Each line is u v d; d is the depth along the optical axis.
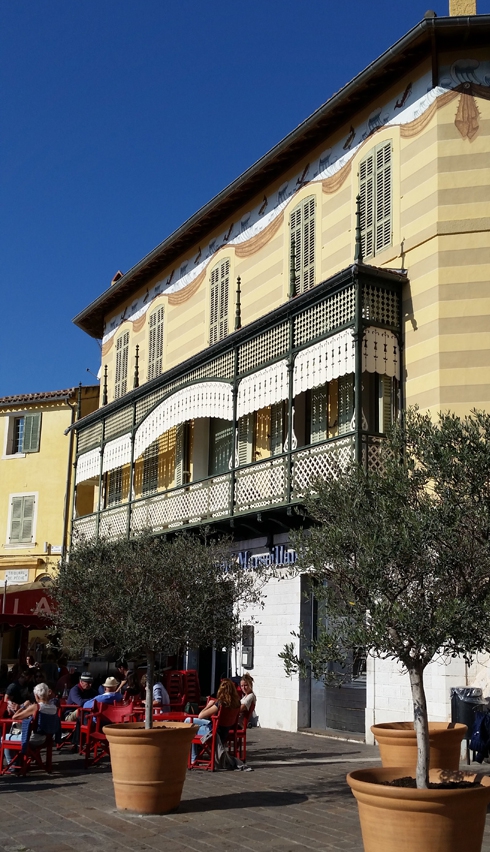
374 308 14.85
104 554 12.33
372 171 16.48
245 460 19.34
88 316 29.02
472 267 14.46
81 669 21.80
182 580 11.09
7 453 30.72
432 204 14.94
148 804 9.08
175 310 23.70
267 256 19.64
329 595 7.36
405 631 6.72
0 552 29.81
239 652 18.61
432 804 6.27
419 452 7.43
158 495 20.84
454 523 6.88
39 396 30.05
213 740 11.99
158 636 10.27
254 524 17.83
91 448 24.78
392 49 15.46
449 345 14.29
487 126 14.88
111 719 12.71
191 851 7.57
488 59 15.17
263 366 17.00
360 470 7.66
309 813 9.13
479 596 6.87
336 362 14.95
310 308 15.84
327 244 17.61
